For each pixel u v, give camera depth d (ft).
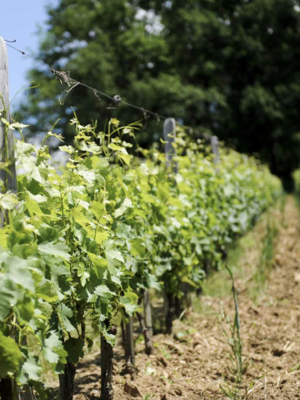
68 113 85.40
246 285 23.29
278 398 11.62
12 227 7.02
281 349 14.90
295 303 20.67
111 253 10.01
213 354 15.05
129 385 12.34
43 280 7.79
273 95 100.83
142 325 15.14
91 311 10.19
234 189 31.07
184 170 19.31
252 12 103.24
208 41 100.94
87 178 9.90
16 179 8.53
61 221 9.30
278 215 53.98
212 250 21.84
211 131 95.81
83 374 14.05
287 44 104.73
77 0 97.86
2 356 6.64
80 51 87.61
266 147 106.22
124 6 95.76
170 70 94.07
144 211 14.28
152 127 81.15
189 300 19.27
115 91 83.56
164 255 16.12
